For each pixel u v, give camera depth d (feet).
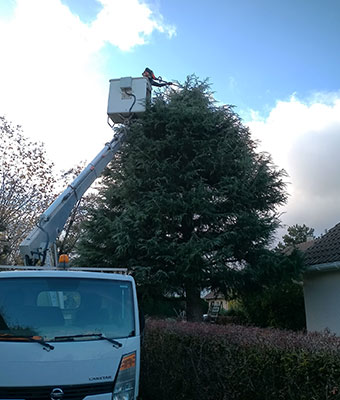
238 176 43.62
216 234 42.68
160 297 43.16
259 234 41.52
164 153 44.14
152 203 39.73
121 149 43.32
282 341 15.35
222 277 40.22
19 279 15.65
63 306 15.60
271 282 42.50
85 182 32.89
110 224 40.86
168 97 46.44
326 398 12.84
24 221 66.95
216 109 45.96
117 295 16.70
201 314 43.68
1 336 14.10
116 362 14.90
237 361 16.85
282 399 14.49
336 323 39.27
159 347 23.03
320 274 42.32
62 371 13.92
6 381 13.52
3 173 64.18
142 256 40.70
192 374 19.95
